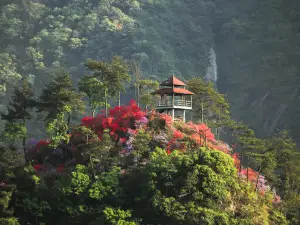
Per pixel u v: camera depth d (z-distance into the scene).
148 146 85.00
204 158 73.00
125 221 68.81
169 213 68.19
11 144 95.62
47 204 76.75
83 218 75.00
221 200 70.69
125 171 80.44
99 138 90.44
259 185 83.94
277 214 77.25
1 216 72.69
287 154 89.81
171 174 72.56
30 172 80.88
